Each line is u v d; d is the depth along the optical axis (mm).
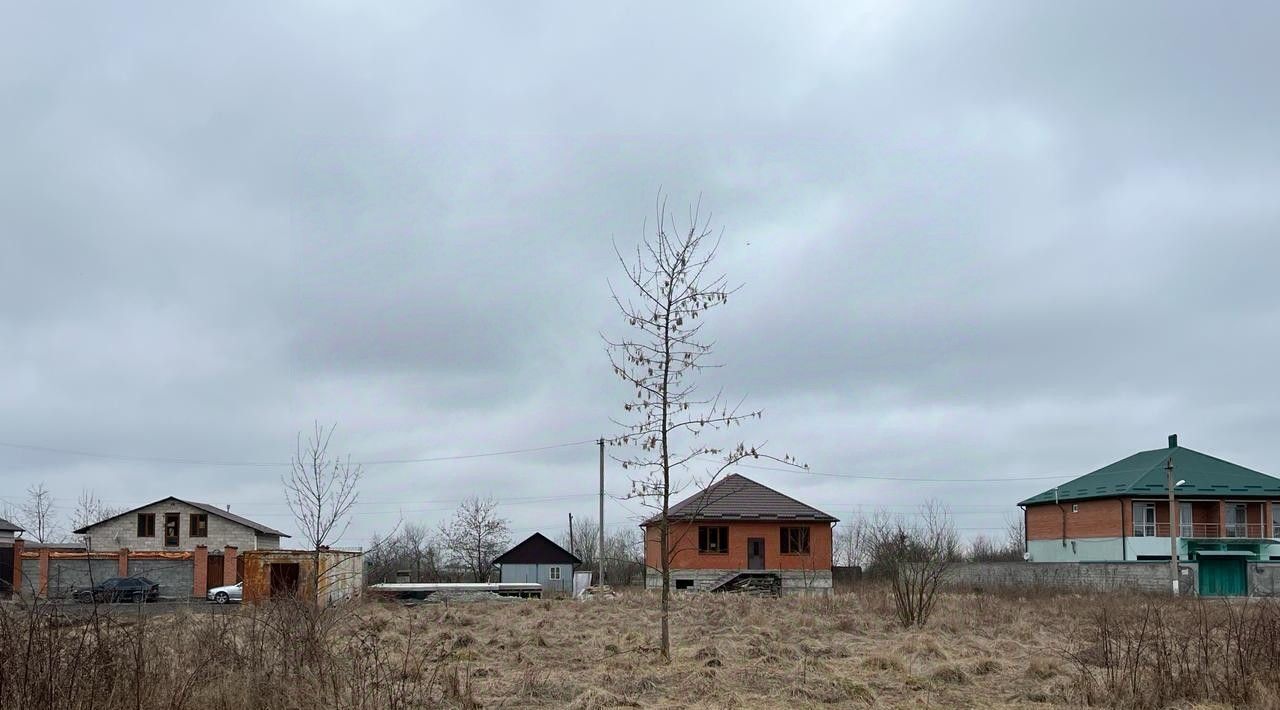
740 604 31375
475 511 72312
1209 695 13133
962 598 33969
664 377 15656
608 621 25359
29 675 9578
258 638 13812
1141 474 57844
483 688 13648
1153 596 38656
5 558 41875
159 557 44125
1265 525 56469
